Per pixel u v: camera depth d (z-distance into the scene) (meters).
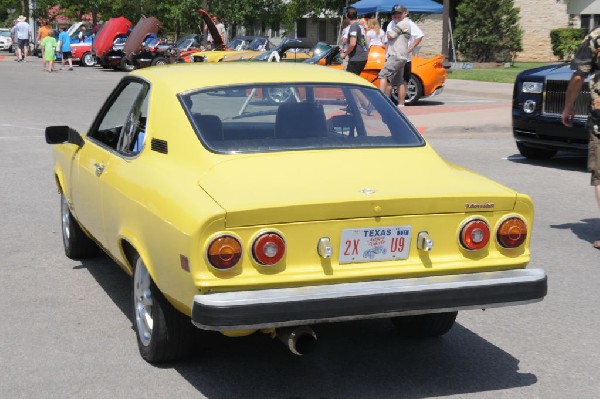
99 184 5.85
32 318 6.02
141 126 5.60
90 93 24.00
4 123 16.92
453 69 32.31
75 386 4.87
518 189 10.70
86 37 39.94
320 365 5.21
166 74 5.66
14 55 48.81
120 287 6.78
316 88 5.47
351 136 5.34
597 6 35.56
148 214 4.81
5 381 4.94
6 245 8.03
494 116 17.39
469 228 4.62
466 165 12.38
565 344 5.63
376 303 4.37
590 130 7.89
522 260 4.77
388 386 4.91
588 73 7.85
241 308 4.16
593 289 6.81
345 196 4.42
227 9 40.06
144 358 5.24
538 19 39.72
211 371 5.10
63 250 7.88
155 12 45.06
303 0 40.38
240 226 4.25
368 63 20.03
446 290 4.49
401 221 4.52
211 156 4.88
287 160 4.91
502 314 6.24
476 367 5.21
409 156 5.19
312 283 4.35
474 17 35.19
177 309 4.79
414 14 35.84
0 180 11.20
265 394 4.79
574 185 10.98
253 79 5.43
